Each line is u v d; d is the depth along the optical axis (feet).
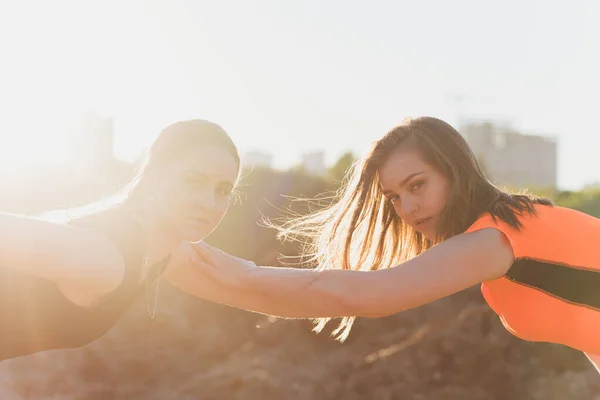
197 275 7.83
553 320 7.30
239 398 20.29
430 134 7.25
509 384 19.83
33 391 20.31
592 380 19.88
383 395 19.84
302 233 9.11
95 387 20.94
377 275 7.00
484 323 21.04
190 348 23.77
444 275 6.82
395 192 7.45
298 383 20.70
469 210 7.29
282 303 7.42
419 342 20.97
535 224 7.12
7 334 5.66
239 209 32.91
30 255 5.16
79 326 5.84
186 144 6.11
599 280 7.09
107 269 5.47
